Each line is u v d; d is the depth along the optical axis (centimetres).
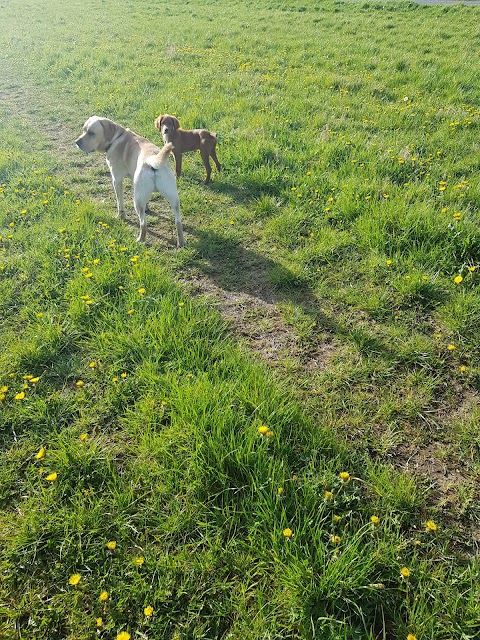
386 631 114
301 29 790
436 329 202
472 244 230
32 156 394
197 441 150
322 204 293
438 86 493
